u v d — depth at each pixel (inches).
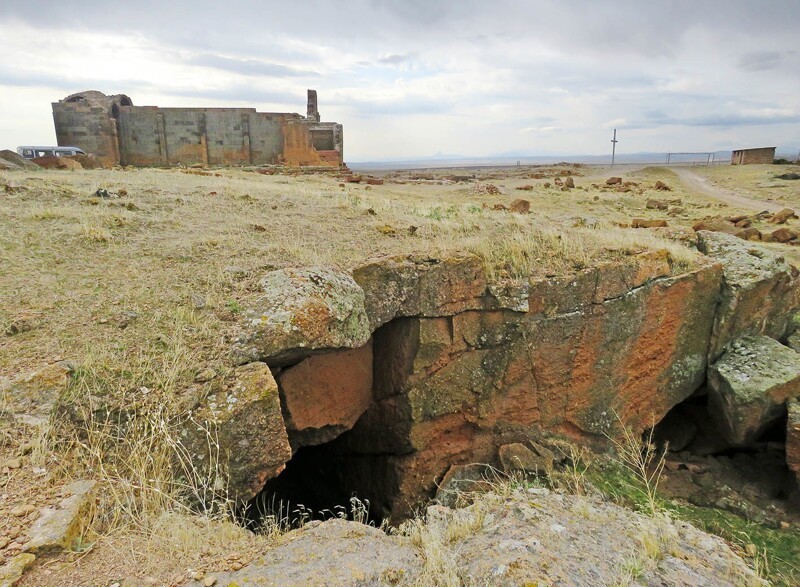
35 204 349.1
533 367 296.5
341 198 513.0
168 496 131.6
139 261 259.1
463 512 172.7
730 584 142.9
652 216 885.2
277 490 320.2
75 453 136.8
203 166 1392.7
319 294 217.2
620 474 274.5
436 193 1016.2
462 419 290.0
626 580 128.3
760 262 365.1
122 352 173.9
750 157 2229.3
